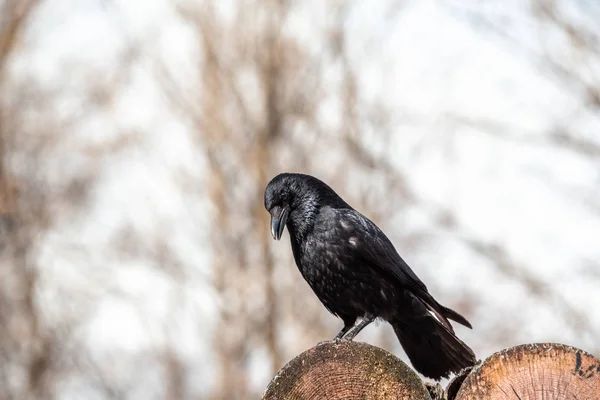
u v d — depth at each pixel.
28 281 20.62
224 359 17.33
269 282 17.22
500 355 4.83
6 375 19.66
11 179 21.81
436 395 5.05
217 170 18.05
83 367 19.88
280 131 18.22
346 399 4.91
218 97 18.42
